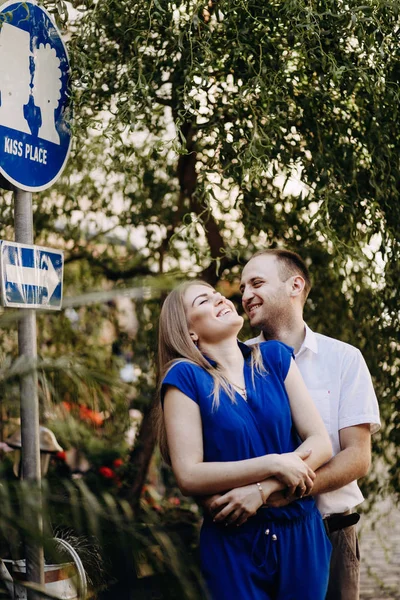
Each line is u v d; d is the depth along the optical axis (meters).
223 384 2.32
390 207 3.30
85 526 1.79
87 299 2.28
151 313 4.77
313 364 2.76
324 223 3.31
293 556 2.28
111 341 4.81
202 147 3.60
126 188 4.63
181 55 3.23
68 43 3.01
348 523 2.71
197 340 2.43
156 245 4.73
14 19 2.51
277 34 3.12
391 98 3.18
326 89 3.21
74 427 2.24
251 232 4.06
